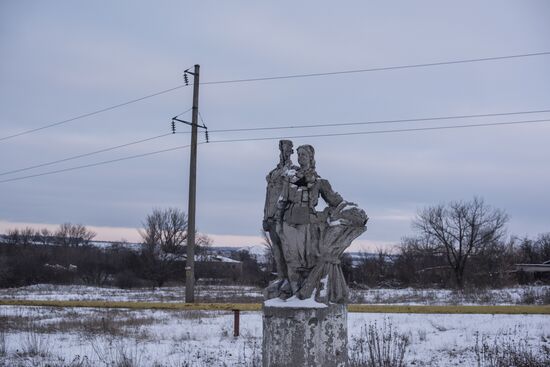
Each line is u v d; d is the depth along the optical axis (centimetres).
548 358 1147
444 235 6291
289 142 805
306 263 754
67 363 1188
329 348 734
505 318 1855
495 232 6288
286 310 727
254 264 8006
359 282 5797
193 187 2239
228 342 1485
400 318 1933
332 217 766
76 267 6550
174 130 2389
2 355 1273
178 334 1619
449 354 1287
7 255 6662
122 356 1173
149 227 6750
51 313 2217
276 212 774
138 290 4934
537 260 7569
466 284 4750
